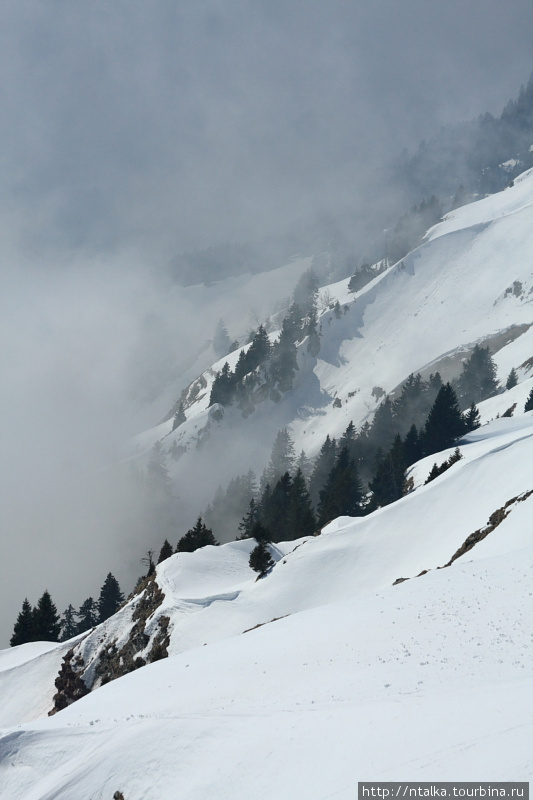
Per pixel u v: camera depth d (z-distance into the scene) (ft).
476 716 42.45
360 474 409.90
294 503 290.15
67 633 330.54
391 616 80.02
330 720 50.55
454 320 606.96
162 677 88.94
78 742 67.51
